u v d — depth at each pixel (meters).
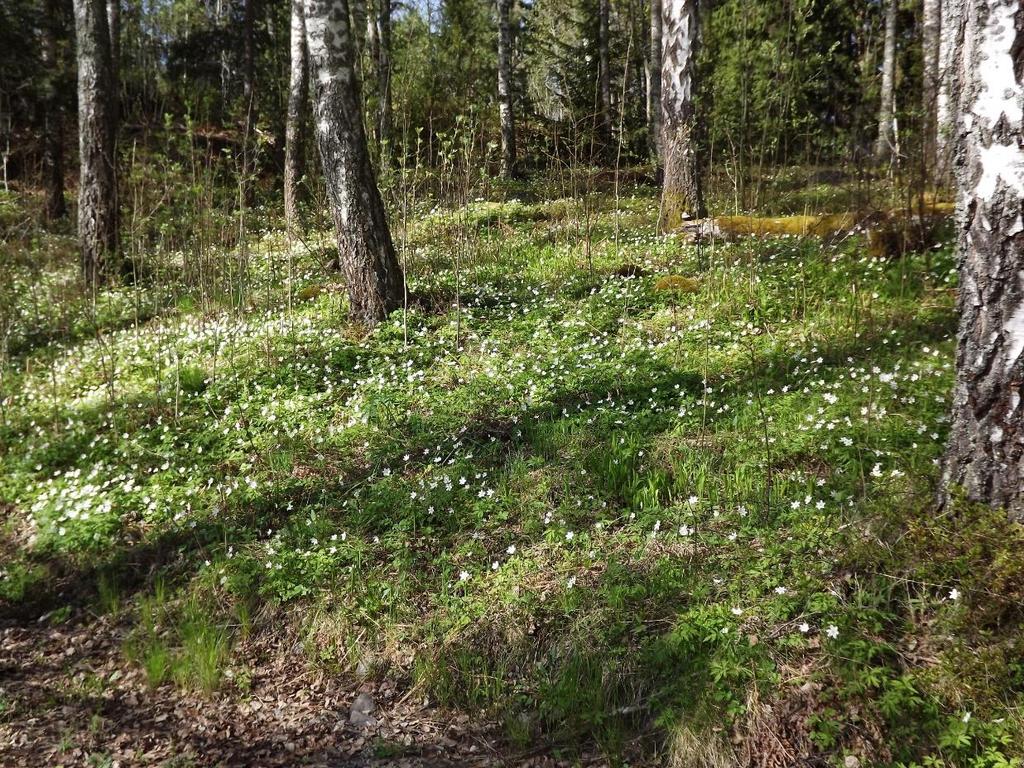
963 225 3.51
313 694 4.31
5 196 10.70
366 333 8.34
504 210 14.27
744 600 3.90
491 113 19.11
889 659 3.43
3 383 8.53
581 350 7.26
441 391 6.89
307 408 6.90
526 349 7.63
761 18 13.23
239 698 4.34
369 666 4.39
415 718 4.07
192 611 4.88
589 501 5.08
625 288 8.71
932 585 3.57
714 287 8.34
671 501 4.93
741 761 3.34
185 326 9.55
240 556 5.22
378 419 6.50
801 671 3.51
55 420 7.48
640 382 6.45
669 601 4.07
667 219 11.59
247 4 24.36
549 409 6.27
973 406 3.56
